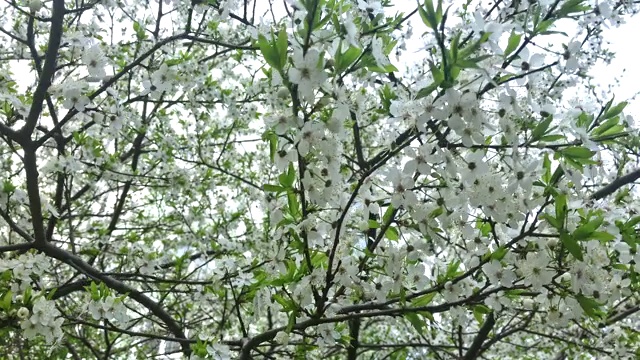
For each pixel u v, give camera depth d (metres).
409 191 2.90
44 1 4.26
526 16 2.73
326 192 2.86
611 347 6.46
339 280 3.17
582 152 2.84
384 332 8.80
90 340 8.25
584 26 3.76
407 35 4.59
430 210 2.94
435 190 3.15
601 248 2.91
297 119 2.66
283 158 2.90
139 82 5.77
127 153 6.93
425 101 2.71
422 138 3.04
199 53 6.53
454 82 2.60
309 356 5.77
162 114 6.51
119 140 7.75
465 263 3.45
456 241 3.60
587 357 7.25
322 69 2.45
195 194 7.16
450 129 2.83
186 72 5.02
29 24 4.29
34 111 4.16
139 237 7.04
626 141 4.23
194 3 4.36
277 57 2.51
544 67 2.75
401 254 3.17
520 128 3.10
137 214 8.06
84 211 7.68
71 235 5.55
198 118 6.64
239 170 7.42
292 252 3.66
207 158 6.93
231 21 5.77
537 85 3.23
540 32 2.69
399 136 3.21
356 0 3.38
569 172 2.87
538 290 2.95
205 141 6.99
